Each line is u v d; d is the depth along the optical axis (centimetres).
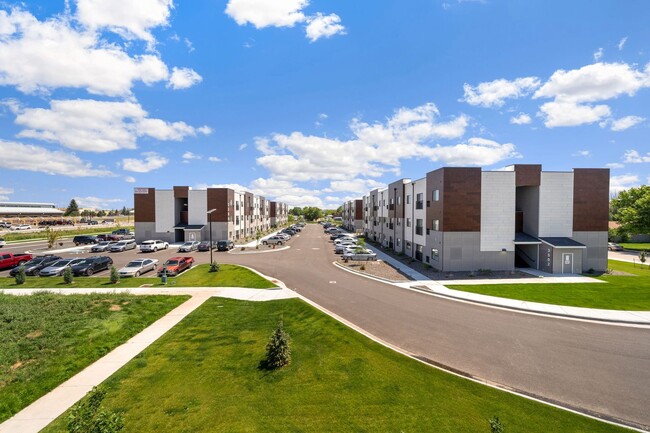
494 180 2819
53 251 4231
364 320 1581
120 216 17225
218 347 1277
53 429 796
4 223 9500
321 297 2025
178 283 2427
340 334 1377
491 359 1152
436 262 2983
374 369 1073
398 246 4291
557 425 788
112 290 2200
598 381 1000
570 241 2783
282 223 12188
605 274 2714
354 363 1117
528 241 2803
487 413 835
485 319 1588
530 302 1855
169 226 5181
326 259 3672
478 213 2808
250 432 775
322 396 924
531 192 2950
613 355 1180
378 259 3647
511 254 2825
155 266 3069
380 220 5347
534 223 2908
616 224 6869
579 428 779
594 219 2862
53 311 1603
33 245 4925
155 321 1595
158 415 848
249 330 1462
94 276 2703
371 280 2538
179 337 1384
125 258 3691
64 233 6719
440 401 890
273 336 1131
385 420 811
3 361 1109
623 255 4103
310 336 1376
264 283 2406
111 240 5212
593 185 2872
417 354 1198
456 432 762
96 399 708
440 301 1923
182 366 1122
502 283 2367
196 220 5259
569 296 1973
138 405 896
